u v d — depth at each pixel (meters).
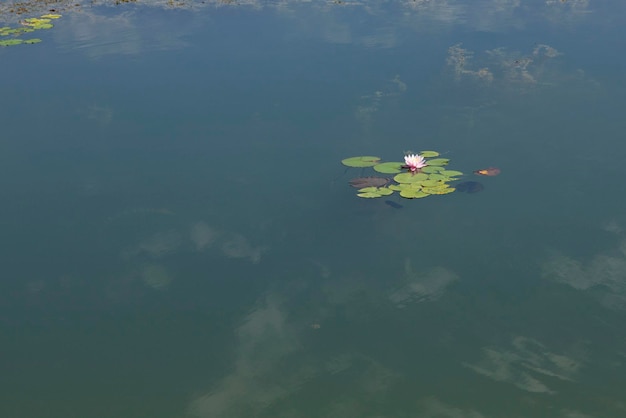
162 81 14.21
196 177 10.27
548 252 8.25
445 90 13.27
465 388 6.29
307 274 8.09
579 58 14.94
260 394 6.36
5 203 9.69
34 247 8.72
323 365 6.71
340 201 9.46
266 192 9.78
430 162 10.05
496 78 13.82
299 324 7.30
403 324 7.23
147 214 9.40
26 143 11.52
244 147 11.13
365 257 8.33
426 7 19.97
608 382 6.27
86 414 6.14
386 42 16.48
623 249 8.23
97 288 7.96
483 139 11.09
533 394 6.16
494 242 8.48
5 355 6.89
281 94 13.28
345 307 7.54
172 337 7.17
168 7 20.78
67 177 10.38
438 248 8.43
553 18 18.38
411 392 6.30
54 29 18.72
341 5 20.45
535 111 12.22
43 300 7.75
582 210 9.03
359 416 6.04
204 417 6.07
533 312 7.30
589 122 11.70
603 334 6.92
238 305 7.64
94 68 15.16
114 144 11.41
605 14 18.66
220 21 18.97
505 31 17.19
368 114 12.22
